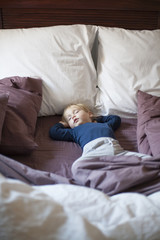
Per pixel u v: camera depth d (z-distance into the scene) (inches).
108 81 63.2
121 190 37.1
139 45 62.7
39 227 24.6
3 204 24.6
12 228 24.0
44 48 60.2
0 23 68.3
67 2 67.7
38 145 51.6
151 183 39.1
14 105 50.3
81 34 63.8
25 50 59.8
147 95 59.4
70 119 59.1
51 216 25.6
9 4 65.9
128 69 62.2
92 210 29.2
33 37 60.6
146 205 31.1
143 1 70.4
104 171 39.8
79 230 24.5
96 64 71.9
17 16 68.0
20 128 46.9
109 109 62.4
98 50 66.9
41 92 59.2
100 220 28.3
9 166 39.3
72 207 29.4
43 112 61.7
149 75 62.1
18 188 27.8
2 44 60.1
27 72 59.8
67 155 49.6
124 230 27.0
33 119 52.5
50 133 55.1
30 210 25.5
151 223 28.5
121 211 29.5
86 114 59.9
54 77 60.6
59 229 24.9
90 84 63.6
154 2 70.9
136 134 57.4
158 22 74.4
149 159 41.8
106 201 31.0
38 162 46.5
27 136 47.3
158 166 40.7
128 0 69.7
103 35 65.0
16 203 25.2
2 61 59.5
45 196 28.3
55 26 63.6
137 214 29.9
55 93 60.9
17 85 56.7
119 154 47.3
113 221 28.2
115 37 63.8
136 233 27.2
